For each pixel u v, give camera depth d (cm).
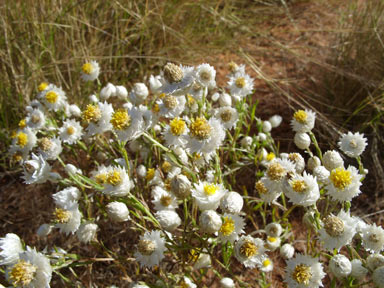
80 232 21
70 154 31
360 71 35
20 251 19
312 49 41
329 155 20
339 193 18
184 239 19
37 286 18
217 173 21
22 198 32
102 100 29
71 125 26
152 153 27
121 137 21
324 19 46
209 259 22
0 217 31
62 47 37
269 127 29
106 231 28
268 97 37
